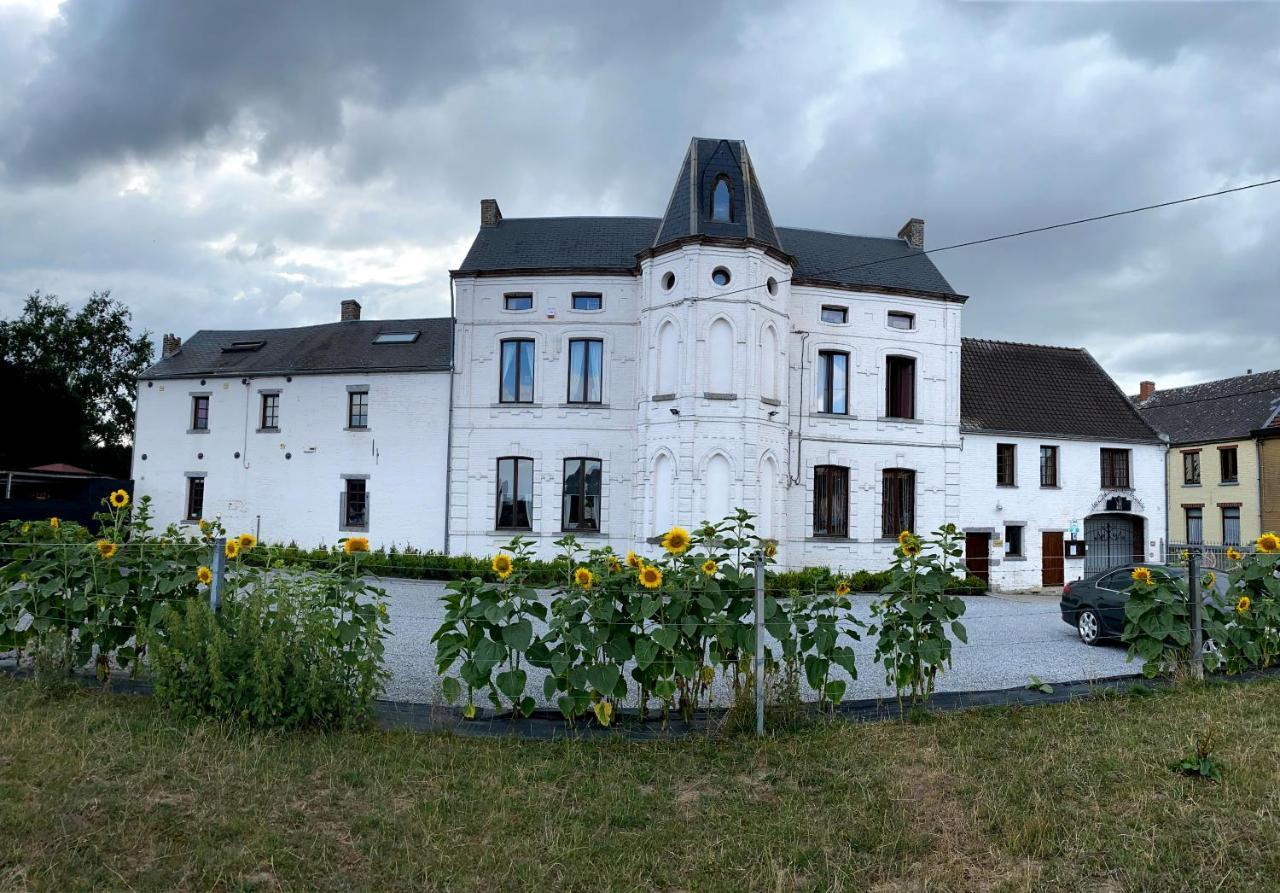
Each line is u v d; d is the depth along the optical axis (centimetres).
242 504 2794
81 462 4216
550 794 568
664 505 2303
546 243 2683
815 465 2508
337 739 645
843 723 736
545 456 2508
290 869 452
